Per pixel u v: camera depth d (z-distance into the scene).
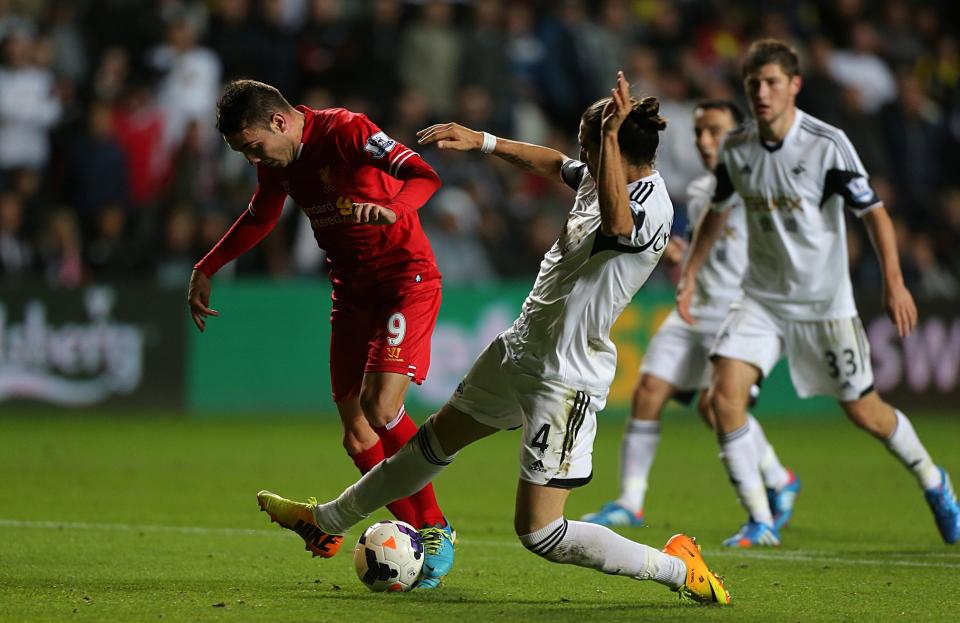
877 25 68.94
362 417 21.75
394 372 20.72
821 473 37.50
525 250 55.75
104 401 51.25
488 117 57.94
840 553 23.80
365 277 21.12
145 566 21.44
